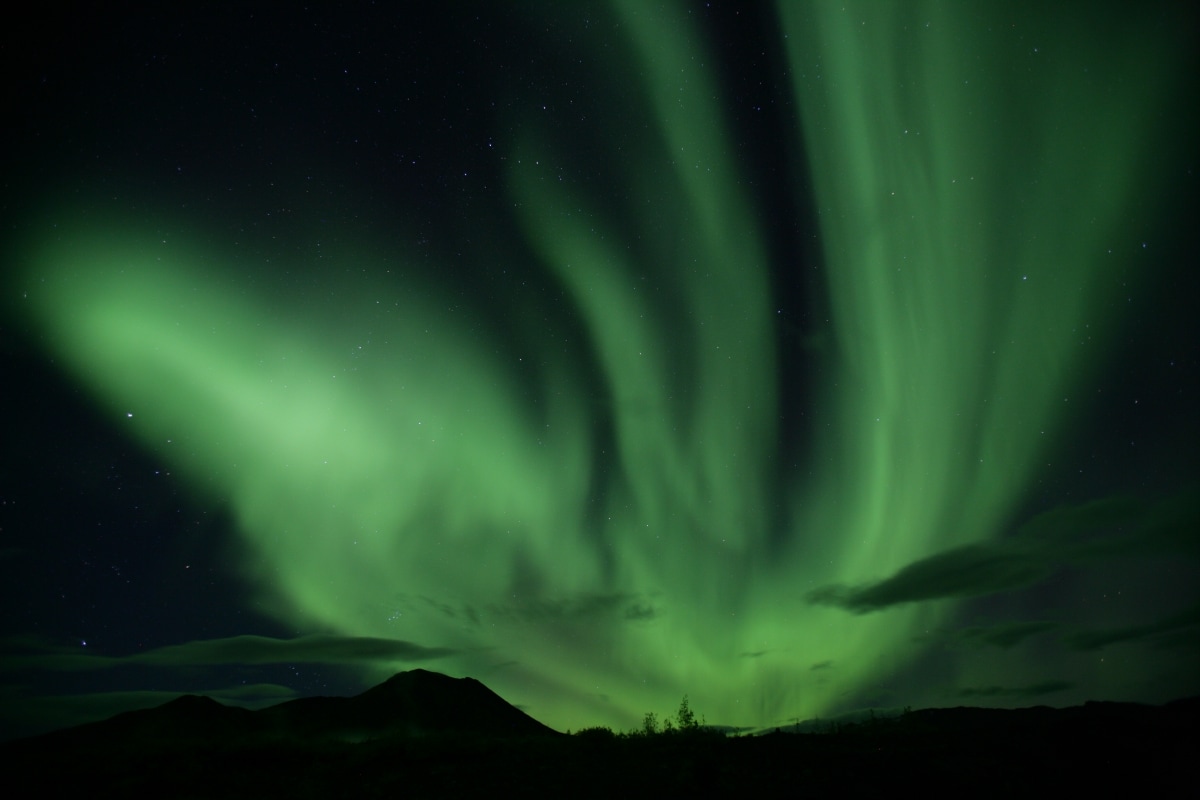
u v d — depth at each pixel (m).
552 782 12.61
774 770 12.83
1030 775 13.57
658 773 12.88
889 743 15.53
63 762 15.20
